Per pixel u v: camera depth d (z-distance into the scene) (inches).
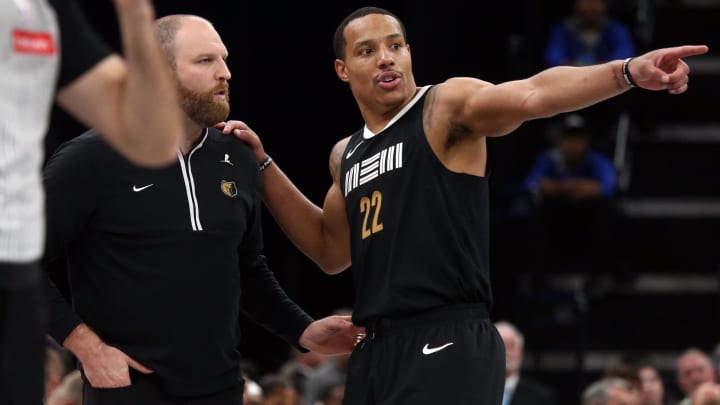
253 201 453.4
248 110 1194.0
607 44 1194.0
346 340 476.4
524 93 399.9
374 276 435.2
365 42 442.6
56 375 648.4
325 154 1211.9
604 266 1149.7
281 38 1211.9
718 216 1208.2
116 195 416.2
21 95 259.6
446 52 1237.7
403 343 423.8
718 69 1294.3
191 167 431.2
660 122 1290.6
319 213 493.0
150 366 415.8
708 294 1165.7
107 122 272.1
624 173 1211.2
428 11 1232.2
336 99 1213.1
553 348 1147.3
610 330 1159.6
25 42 259.6
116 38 1133.7
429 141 430.3
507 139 1255.5
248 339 1182.3
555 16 1341.0
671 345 1157.7
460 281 425.4
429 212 426.3
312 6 1213.7
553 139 1250.0
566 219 1114.1
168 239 418.0
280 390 786.2
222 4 1183.6
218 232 427.8
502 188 1201.4
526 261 1188.5
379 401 424.8
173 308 416.8
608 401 818.8
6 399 257.8
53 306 414.6
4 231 252.2
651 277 1197.1
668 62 367.9
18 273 255.6
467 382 416.8
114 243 418.3
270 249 1171.9
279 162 1210.0
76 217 414.9
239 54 1188.5
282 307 483.5
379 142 444.1
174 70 428.1
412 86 447.8
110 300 417.7
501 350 432.1
